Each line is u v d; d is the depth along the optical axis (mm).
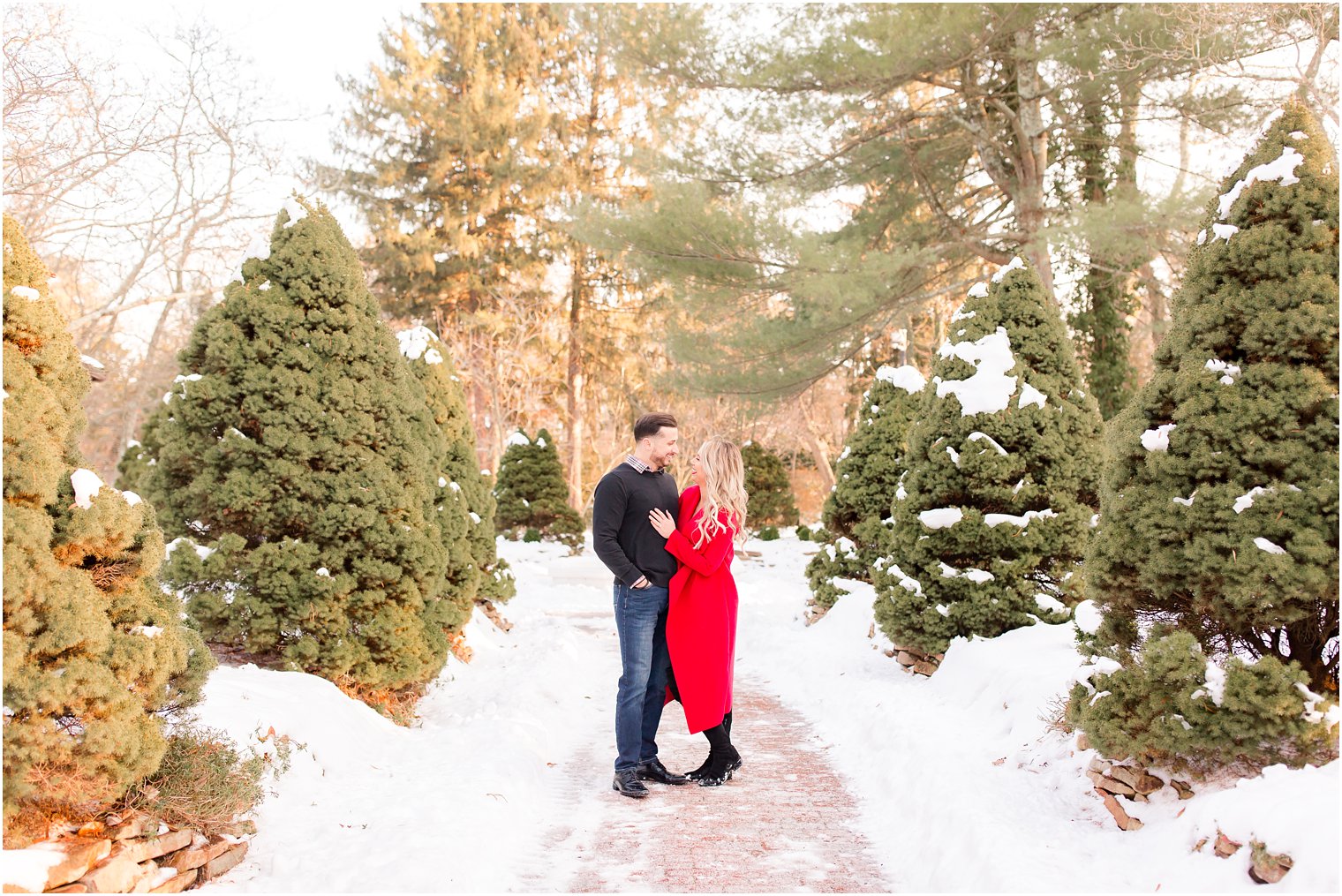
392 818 3701
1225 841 2887
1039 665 5090
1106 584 3762
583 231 15547
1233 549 3352
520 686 6555
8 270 3004
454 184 30859
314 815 3791
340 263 5617
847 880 3389
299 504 5359
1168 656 3322
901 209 17047
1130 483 3834
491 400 29641
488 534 9000
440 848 3340
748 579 16219
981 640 5992
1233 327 3596
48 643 2746
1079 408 6582
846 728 5734
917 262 14023
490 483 9281
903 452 9656
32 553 2748
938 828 3646
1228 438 3451
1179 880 2861
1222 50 12109
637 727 4500
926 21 12945
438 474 7418
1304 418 3420
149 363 23125
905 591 6598
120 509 3055
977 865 3178
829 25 13617
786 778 4777
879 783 4539
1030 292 6723
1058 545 6277
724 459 4598
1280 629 3574
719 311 15781
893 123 15062
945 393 6605
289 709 4457
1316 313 3350
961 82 14539
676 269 14883
